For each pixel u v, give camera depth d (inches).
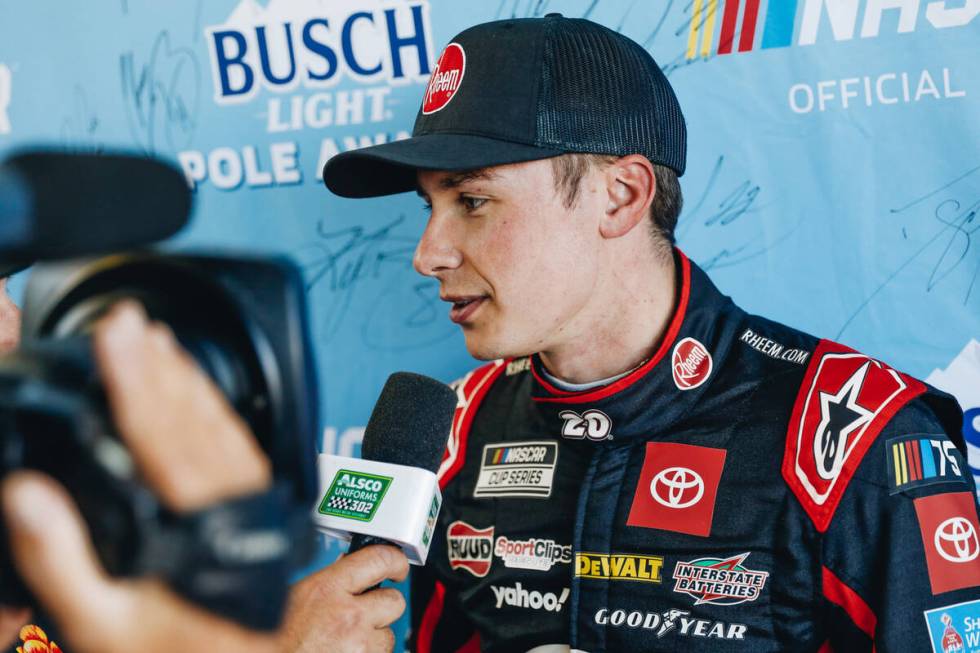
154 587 15.7
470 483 48.5
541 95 39.5
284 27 59.2
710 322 44.1
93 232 19.6
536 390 45.7
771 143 53.6
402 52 57.9
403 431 37.9
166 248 20.0
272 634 16.6
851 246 52.9
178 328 19.5
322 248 60.2
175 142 61.4
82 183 19.5
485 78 40.1
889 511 39.0
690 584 41.1
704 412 43.1
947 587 38.6
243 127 60.4
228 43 60.1
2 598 16.8
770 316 54.1
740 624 40.3
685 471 42.3
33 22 62.4
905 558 38.6
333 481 37.0
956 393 51.9
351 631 33.6
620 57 41.0
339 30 58.5
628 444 43.7
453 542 48.4
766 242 54.0
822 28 52.4
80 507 15.9
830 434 40.4
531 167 39.6
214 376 19.0
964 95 50.9
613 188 41.2
